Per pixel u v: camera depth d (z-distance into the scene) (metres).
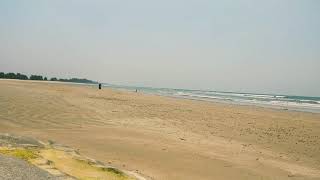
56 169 7.87
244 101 66.94
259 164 12.88
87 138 14.98
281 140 18.89
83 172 8.16
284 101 78.94
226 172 11.37
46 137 14.70
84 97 35.34
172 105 35.94
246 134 19.95
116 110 25.94
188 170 11.20
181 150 13.86
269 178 11.21
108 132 16.81
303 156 15.37
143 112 26.42
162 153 13.07
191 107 35.25
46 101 26.73
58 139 14.45
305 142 18.86
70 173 7.88
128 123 20.41
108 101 33.22
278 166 12.91
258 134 20.30
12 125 17.08
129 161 11.65
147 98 45.28
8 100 24.59
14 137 10.60
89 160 9.37
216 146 15.50
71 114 21.69
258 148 16.17
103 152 12.66
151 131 18.08
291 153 15.77
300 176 11.84
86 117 21.17
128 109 27.45
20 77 153.62
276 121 27.91
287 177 11.54
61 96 33.19
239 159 13.31
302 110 45.19
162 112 27.69
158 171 10.80
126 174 8.84
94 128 17.80
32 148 9.64
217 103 48.44
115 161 11.48
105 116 22.33
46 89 43.56
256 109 40.19
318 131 23.56
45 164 8.14
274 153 15.40
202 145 15.41
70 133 16.02
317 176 12.08
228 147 15.56
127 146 13.81
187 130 19.56
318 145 18.27
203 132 19.36
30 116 19.67
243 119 27.53
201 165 11.92
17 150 8.91
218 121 24.88
